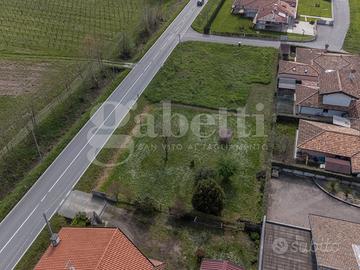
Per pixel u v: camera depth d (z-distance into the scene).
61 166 70.38
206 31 115.50
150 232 59.28
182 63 100.94
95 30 117.38
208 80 94.62
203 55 104.75
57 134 79.06
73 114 84.44
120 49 105.88
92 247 44.19
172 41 111.19
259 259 53.41
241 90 90.94
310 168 67.50
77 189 66.12
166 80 94.31
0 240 58.16
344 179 66.19
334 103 81.25
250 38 113.75
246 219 60.75
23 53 105.44
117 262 42.84
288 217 61.16
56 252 45.50
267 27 119.19
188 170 70.19
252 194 65.50
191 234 59.00
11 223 60.53
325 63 94.62
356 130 74.38
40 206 63.19
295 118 80.19
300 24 121.94
